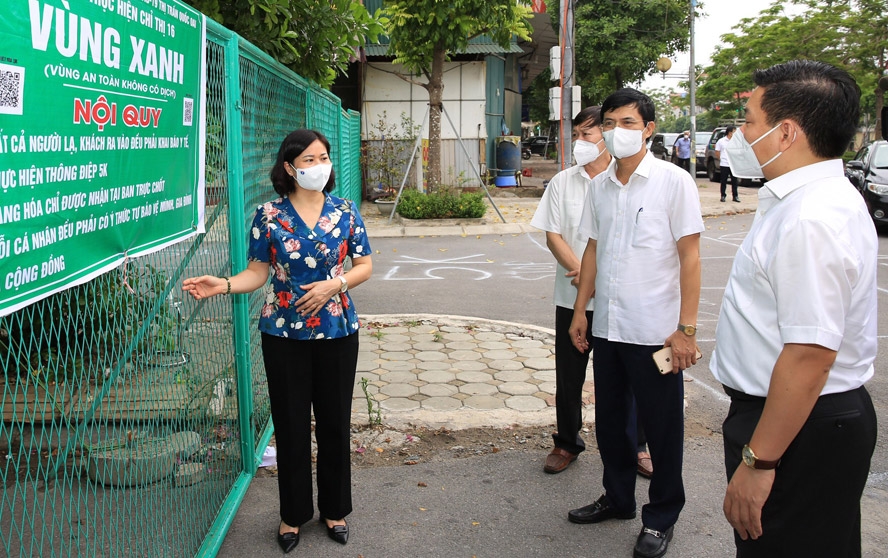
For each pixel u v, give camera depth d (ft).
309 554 10.50
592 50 80.89
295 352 10.15
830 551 6.37
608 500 11.37
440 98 48.16
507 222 45.96
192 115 8.95
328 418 10.54
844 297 5.87
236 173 11.44
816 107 6.11
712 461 13.60
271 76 14.40
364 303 26.50
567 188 12.69
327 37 17.48
